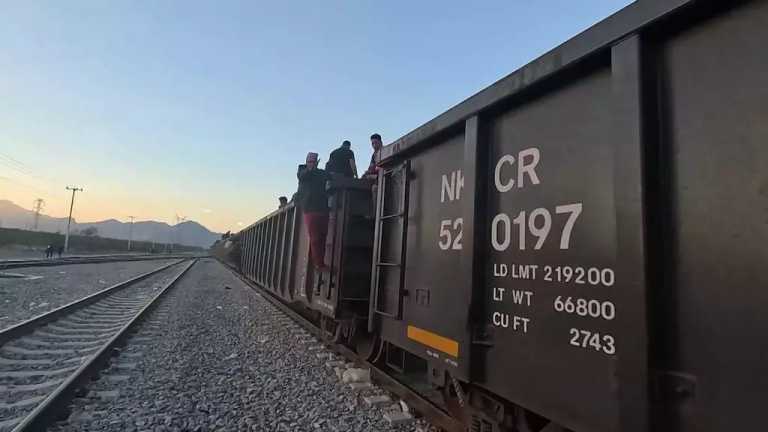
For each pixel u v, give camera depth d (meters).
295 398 5.43
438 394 5.24
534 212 2.74
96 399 5.22
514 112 3.01
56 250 50.25
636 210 1.98
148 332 9.27
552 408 2.46
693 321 1.81
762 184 1.64
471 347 3.12
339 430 4.55
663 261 1.94
